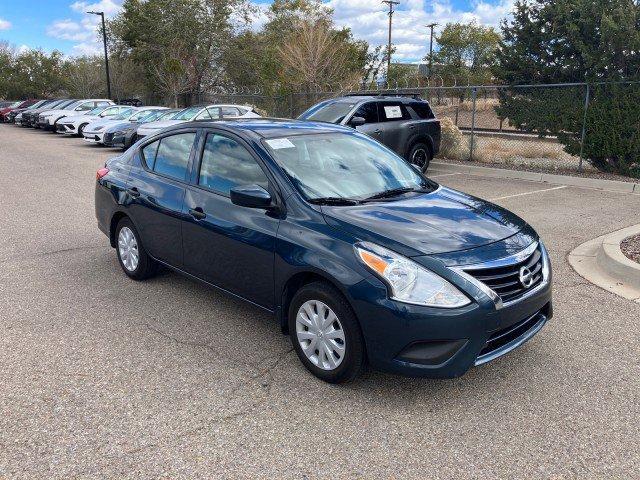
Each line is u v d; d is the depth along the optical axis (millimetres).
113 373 3801
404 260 3293
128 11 43469
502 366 3893
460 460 2914
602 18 11914
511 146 15227
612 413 3318
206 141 4723
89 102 28609
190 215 4559
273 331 4473
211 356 4055
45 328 4512
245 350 4148
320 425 3223
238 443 3055
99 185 5891
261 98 24562
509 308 3367
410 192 4375
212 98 32969
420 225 3637
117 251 5824
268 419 3277
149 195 5055
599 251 6035
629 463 2881
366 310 3295
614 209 8766
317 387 3631
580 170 12219
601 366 3867
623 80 11461
